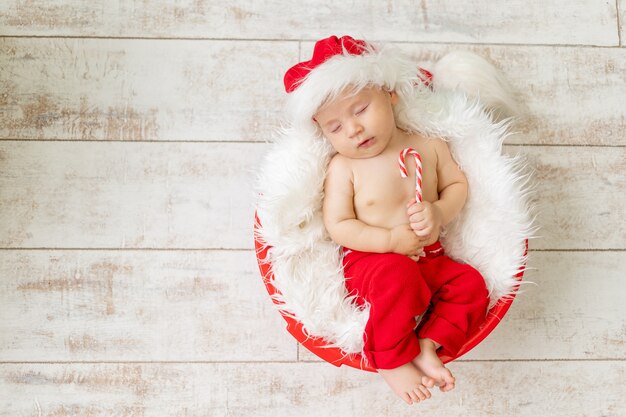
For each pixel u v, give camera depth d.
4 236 1.33
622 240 1.37
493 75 1.32
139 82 1.38
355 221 1.18
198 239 1.34
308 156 1.19
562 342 1.34
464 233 1.21
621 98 1.41
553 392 1.33
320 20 1.41
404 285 1.10
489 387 1.33
